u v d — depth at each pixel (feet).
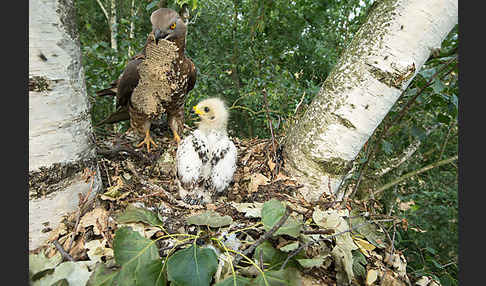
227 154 1.75
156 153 2.27
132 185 1.78
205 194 1.78
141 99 2.26
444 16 1.46
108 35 6.08
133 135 2.65
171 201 1.65
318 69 4.58
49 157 1.23
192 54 4.50
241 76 4.44
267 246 1.24
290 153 1.86
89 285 1.05
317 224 1.41
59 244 1.22
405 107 1.92
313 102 1.82
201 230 1.35
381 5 1.60
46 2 1.16
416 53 1.52
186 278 1.04
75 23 1.29
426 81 1.94
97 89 3.62
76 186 1.34
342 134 1.67
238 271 1.16
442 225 3.89
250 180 1.85
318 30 4.82
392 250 1.36
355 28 3.75
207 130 1.92
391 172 3.34
